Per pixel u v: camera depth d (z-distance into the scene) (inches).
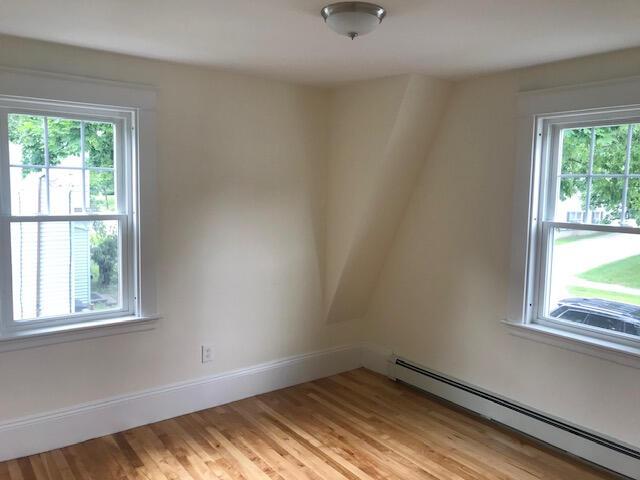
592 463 113.4
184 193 131.3
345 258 154.9
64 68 111.5
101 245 123.4
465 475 109.5
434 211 148.3
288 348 157.0
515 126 126.2
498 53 110.8
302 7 83.7
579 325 119.8
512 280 129.0
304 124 151.9
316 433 127.1
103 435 123.7
